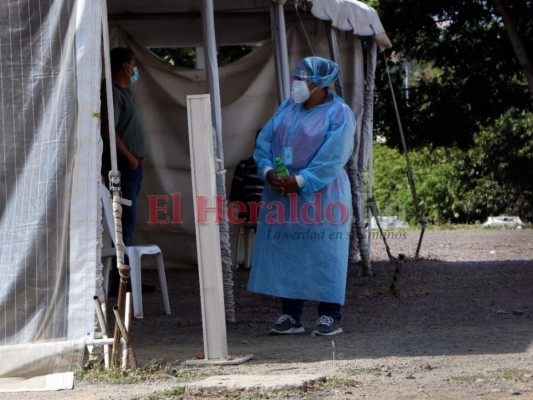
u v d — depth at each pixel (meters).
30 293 11.58
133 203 17.95
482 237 36.16
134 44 23.23
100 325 11.55
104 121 17.22
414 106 31.94
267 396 10.34
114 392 10.59
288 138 14.40
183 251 23.72
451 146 32.66
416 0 30.88
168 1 21.45
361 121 22.69
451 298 18.84
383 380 11.11
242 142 23.50
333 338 14.32
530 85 30.02
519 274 22.89
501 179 50.78
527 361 12.19
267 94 23.66
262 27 23.20
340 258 14.39
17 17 11.67
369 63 22.77
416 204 25.53
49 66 11.65
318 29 22.53
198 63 26.81
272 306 18.06
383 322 15.92
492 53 31.44
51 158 11.59
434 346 13.44
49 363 11.41
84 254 11.50
